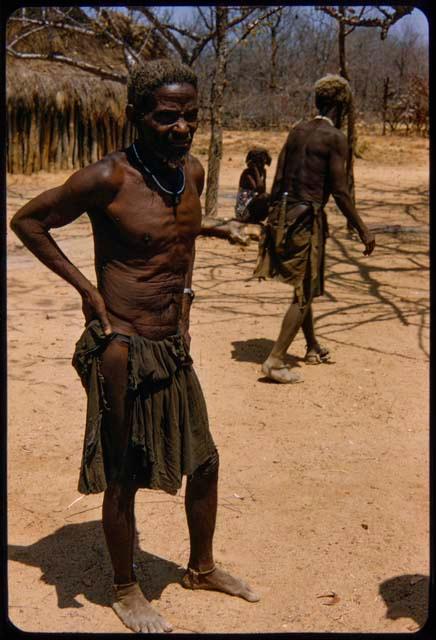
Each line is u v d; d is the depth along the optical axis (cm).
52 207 303
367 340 677
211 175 1119
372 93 2859
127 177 304
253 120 2522
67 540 382
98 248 315
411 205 1377
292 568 362
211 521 338
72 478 441
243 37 1105
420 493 429
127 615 321
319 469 454
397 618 327
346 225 1181
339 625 323
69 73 1597
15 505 411
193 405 322
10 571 356
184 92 296
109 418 312
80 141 1623
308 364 623
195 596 342
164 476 316
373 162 1989
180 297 321
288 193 572
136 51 1560
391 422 521
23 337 665
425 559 369
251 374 598
